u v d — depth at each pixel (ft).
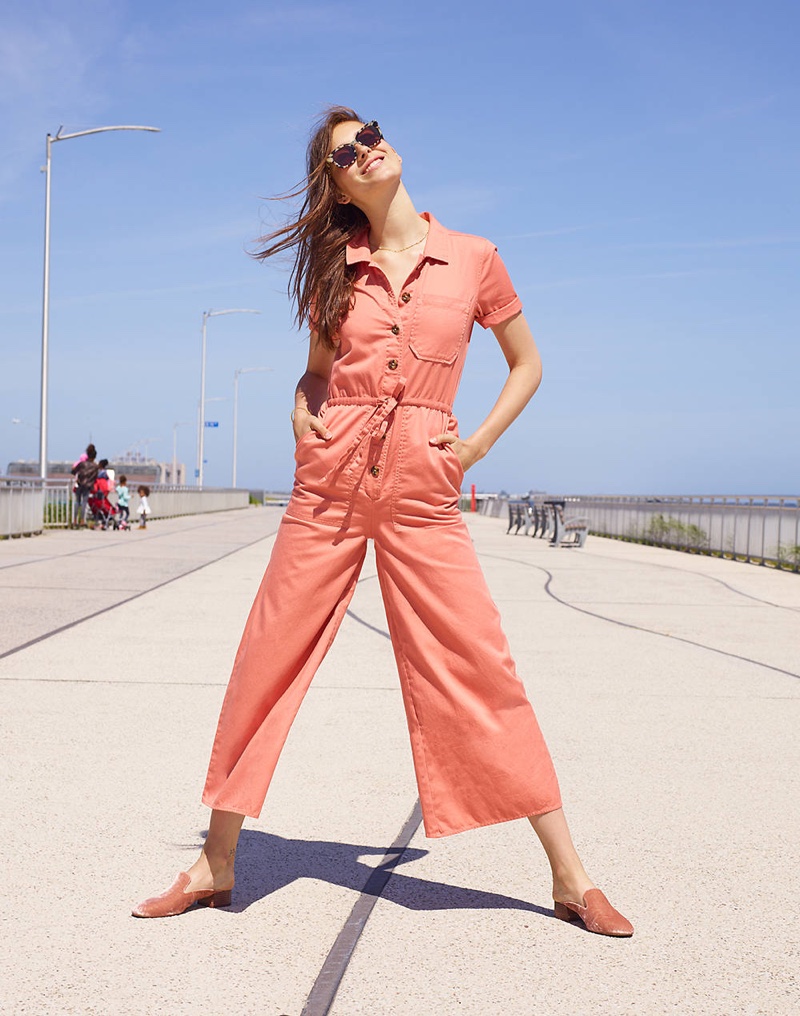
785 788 14.17
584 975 8.54
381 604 35.09
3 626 27.30
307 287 9.75
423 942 9.14
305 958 8.78
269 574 9.80
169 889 9.78
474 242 9.85
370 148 9.34
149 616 29.99
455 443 9.62
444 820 9.53
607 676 22.29
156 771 14.38
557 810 9.59
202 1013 7.80
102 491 84.64
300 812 12.88
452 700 9.43
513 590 40.83
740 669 23.38
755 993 8.29
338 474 9.50
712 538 66.90
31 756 14.99
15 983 8.25
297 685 9.72
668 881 10.73
